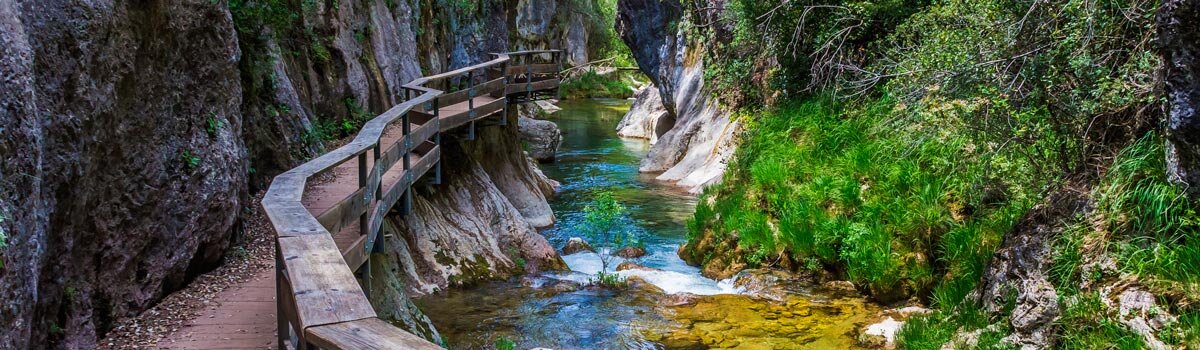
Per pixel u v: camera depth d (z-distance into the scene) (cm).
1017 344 626
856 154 1059
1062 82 711
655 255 1120
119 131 557
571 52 4159
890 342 736
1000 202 834
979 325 687
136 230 562
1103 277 609
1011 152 778
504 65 1303
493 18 2047
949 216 878
